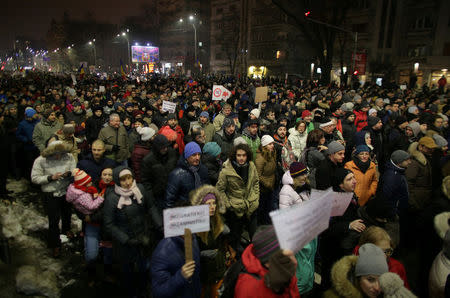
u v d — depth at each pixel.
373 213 3.51
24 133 7.77
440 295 2.74
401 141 7.30
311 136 5.44
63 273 4.49
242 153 4.39
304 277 3.18
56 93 12.96
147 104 10.39
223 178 4.46
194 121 8.00
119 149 6.53
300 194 4.09
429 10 39.56
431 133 6.67
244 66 66.56
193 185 4.20
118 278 4.28
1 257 4.54
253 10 62.12
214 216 3.10
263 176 5.18
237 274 2.30
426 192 4.91
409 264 4.65
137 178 5.58
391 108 10.33
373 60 41.62
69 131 6.00
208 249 3.30
